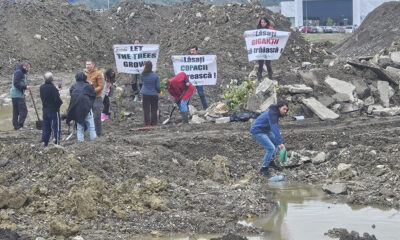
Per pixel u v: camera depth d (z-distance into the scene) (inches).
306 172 491.2
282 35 721.0
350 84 695.7
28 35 1175.0
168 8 1501.0
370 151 500.7
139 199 390.0
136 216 367.2
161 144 533.0
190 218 366.0
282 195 433.1
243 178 477.1
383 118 638.5
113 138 518.6
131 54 707.4
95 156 431.2
